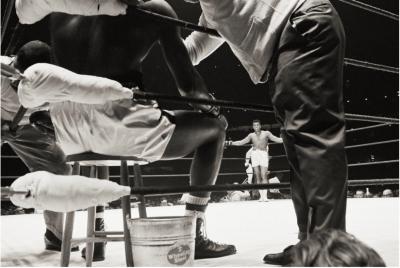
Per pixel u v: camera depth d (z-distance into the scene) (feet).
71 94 5.75
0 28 8.84
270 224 14.65
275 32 6.70
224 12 6.86
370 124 46.03
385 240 9.56
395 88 42.98
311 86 6.32
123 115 6.49
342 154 6.21
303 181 6.33
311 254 2.54
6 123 9.32
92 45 6.88
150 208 23.45
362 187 43.75
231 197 35.65
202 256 8.03
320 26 6.33
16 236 13.00
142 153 6.63
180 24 7.01
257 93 49.88
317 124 6.31
